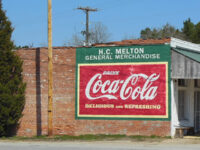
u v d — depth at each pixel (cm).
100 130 2238
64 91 2319
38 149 1711
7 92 2322
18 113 2356
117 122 2208
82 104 2280
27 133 2386
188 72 2072
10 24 2388
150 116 2147
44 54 2381
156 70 2145
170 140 2019
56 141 2080
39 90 2380
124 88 2205
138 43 2372
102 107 2241
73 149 1697
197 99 2517
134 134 2173
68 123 2302
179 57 2097
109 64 2238
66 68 2320
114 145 1862
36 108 2380
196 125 2480
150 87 2153
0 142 2078
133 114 2180
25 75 2411
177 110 2202
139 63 2181
